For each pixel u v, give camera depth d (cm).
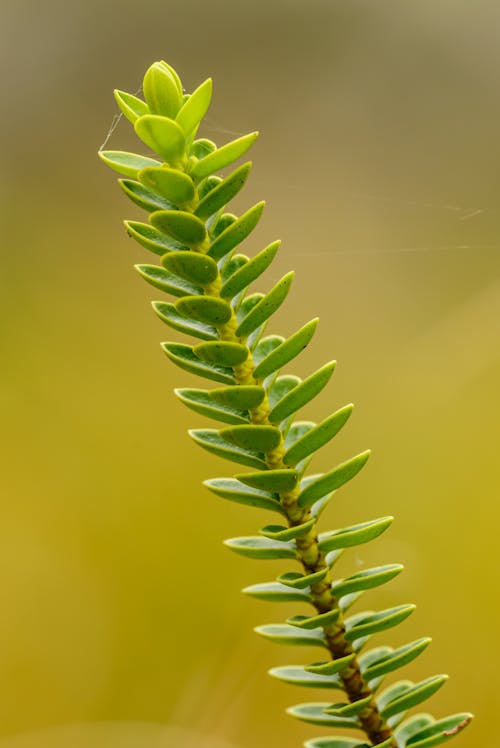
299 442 44
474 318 104
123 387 127
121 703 84
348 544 44
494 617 82
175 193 44
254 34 235
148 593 93
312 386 44
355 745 44
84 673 86
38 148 205
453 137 216
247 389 44
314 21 232
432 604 84
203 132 223
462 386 108
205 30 234
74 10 225
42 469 108
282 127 222
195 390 45
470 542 89
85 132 210
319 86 228
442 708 77
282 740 73
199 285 44
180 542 97
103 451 113
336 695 75
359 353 137
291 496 44
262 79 230
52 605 93
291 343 44
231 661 77
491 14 228
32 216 178
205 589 90
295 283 164
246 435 44
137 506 103
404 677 81
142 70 227
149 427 118
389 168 213
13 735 82
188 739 72
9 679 86
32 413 120
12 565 96
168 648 87
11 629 90
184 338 141
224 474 108
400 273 165
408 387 108
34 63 221
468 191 203
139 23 232
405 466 101
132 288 153
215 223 45
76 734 71
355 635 44
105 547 98
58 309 145
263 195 198
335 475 44
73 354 135
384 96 225
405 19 234
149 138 44
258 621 83
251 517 100
